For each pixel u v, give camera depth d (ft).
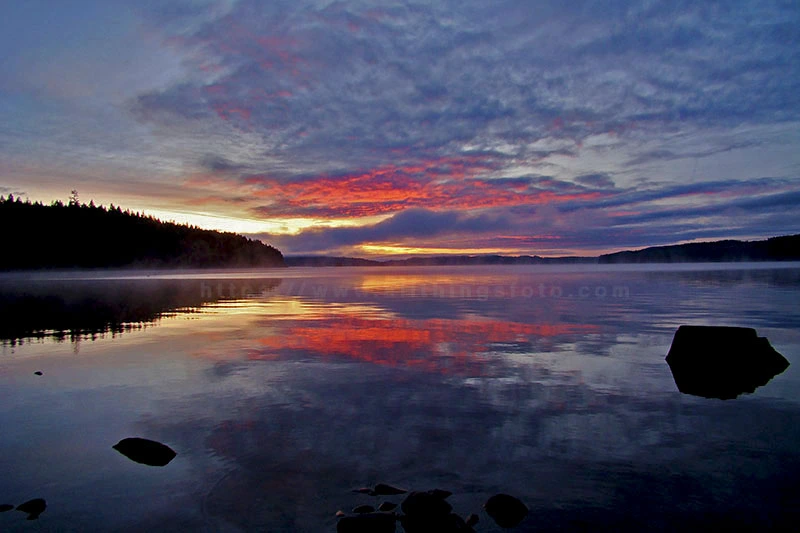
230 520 14.30
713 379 30.91
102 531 13.84
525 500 15.34
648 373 32.58
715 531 13.61
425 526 13.53
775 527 13.80
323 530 13.71
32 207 448.24
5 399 26.89
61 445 20.25
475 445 19.86
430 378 31.17
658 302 88.53
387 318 65.67
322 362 36.22
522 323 59.16
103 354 39.81
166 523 14.19
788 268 322.75
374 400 26.27
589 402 25.91
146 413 24.27
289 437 20.84
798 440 20.48
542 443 20.11
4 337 49.73
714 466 17.89
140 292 135.95
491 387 28.94
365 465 17.98
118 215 492.95
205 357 38.34
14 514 14.74
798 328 53.11
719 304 83.41
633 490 16.02
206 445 20.07
